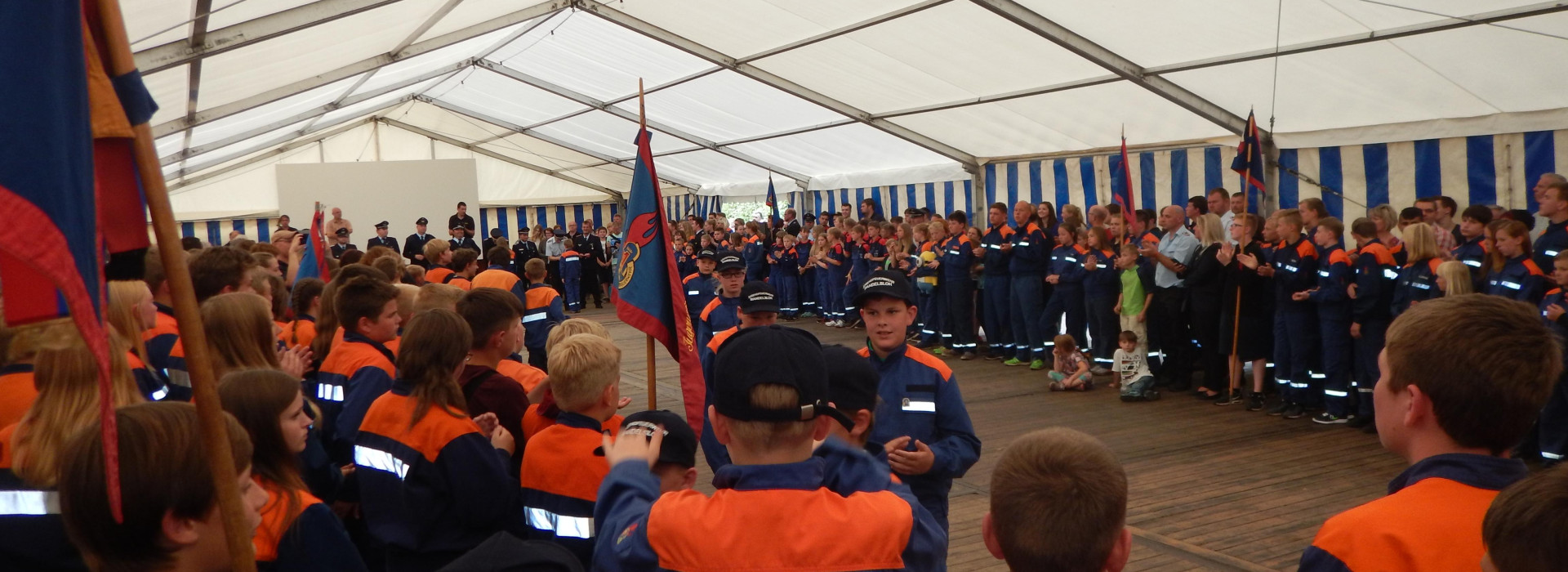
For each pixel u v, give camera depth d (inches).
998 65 428.8
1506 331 58.9
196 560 64.1
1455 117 334.3
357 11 362.0
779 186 781.9
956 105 493.7
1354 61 327.0
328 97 620.4
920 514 66.6
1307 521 207.0
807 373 66.7
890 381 129.0
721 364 68.4
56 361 83.5
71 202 52.8
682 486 99.6
